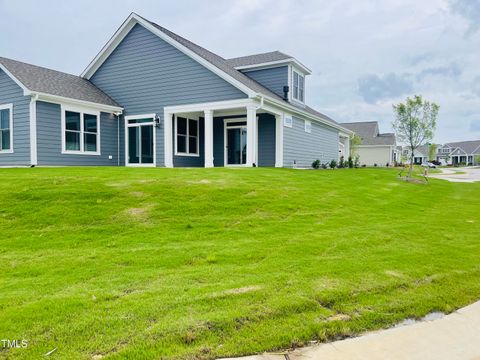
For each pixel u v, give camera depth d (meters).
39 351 2.56
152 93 15.98
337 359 2.64
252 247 5.09
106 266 4.31
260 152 17.16
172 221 6.21
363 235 5.91
